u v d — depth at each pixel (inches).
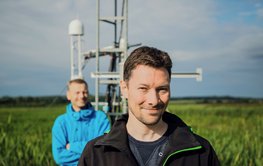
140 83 86.4
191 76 333.4
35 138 458.6
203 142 93.7
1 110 1497.3
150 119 87.6
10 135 483.8
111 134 91.5
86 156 93.5
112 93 372.8
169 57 88.5
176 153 89.7
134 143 91.5
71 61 406.3
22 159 377.1
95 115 199.9
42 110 1537.9
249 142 438.3
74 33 398.0
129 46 355.3
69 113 198.5
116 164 90.0
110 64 387.9
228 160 395.2
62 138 196.4
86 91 197.5
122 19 346.3
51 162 374.0
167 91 87.7
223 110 1590.8
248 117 1200.8
